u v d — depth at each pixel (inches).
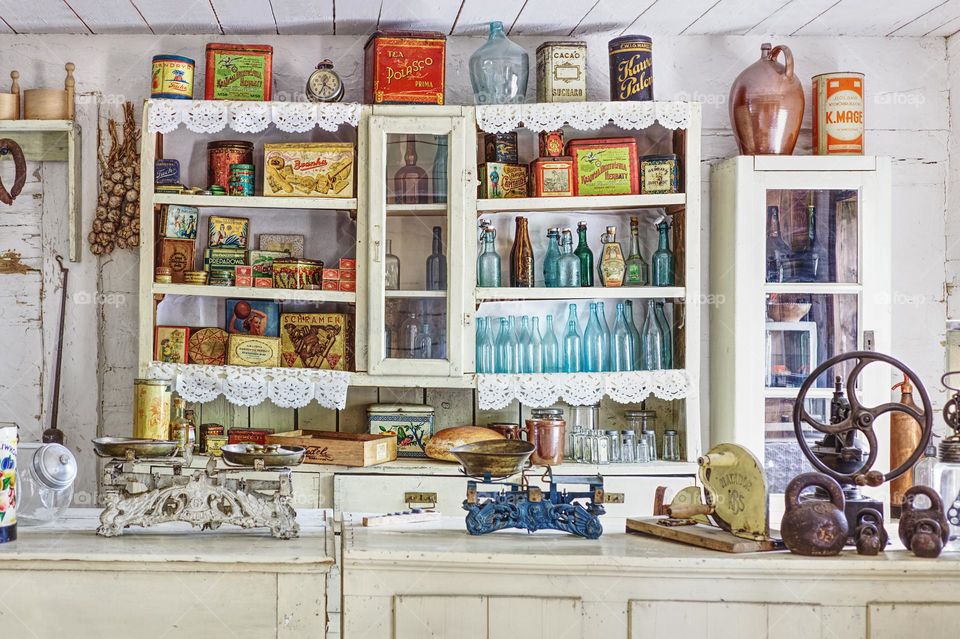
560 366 132.9
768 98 127.9
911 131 142.7
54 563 68.9
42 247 136.8
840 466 75.5
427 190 126.0
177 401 128.0
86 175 136.9
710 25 136.9
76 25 133.5
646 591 70.8
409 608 70.7
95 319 136.6
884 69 142.8
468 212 126.3
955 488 74.1
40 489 80.6
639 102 125.6
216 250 129.8
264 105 125.0
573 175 128.3
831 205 127.3
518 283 130.5
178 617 69.2
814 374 76.0
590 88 140.3
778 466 126.2
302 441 124.9
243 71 128.0
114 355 137.0
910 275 142.6
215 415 136.2
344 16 130.9
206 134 135.3
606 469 126.0
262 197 127.0
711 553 71.9
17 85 133.5
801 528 71.1
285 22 133.0
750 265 126.6
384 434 130.5
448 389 138.3
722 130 141.5
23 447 82.2
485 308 136.1
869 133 142.9
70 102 133.8
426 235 126.1
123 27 134.4
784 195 127.0
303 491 124.5
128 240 135.3
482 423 138.5
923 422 74.5
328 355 127.9
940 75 142.6
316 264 128.8
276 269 127.9
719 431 133.2
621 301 132.4
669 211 131.5
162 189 125.7
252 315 130.7
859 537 72.6
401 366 125.1
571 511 78.8
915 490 73.1
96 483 136.6
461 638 70.6
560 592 71.0
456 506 124.2
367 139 126.0
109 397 136.9
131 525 76.4
